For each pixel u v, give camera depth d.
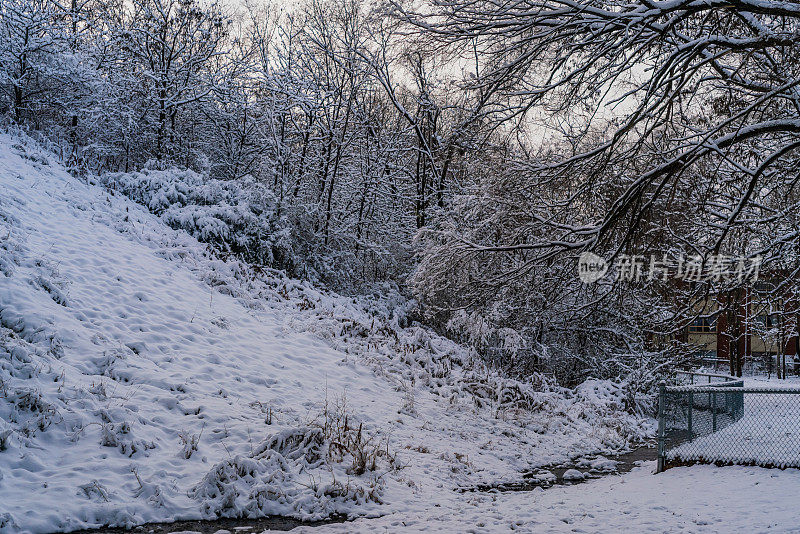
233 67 22.86
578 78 9.91
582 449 12.45
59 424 7.11
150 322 11.09
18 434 6.62
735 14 8.91
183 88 21.67
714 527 5.86
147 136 21.81
